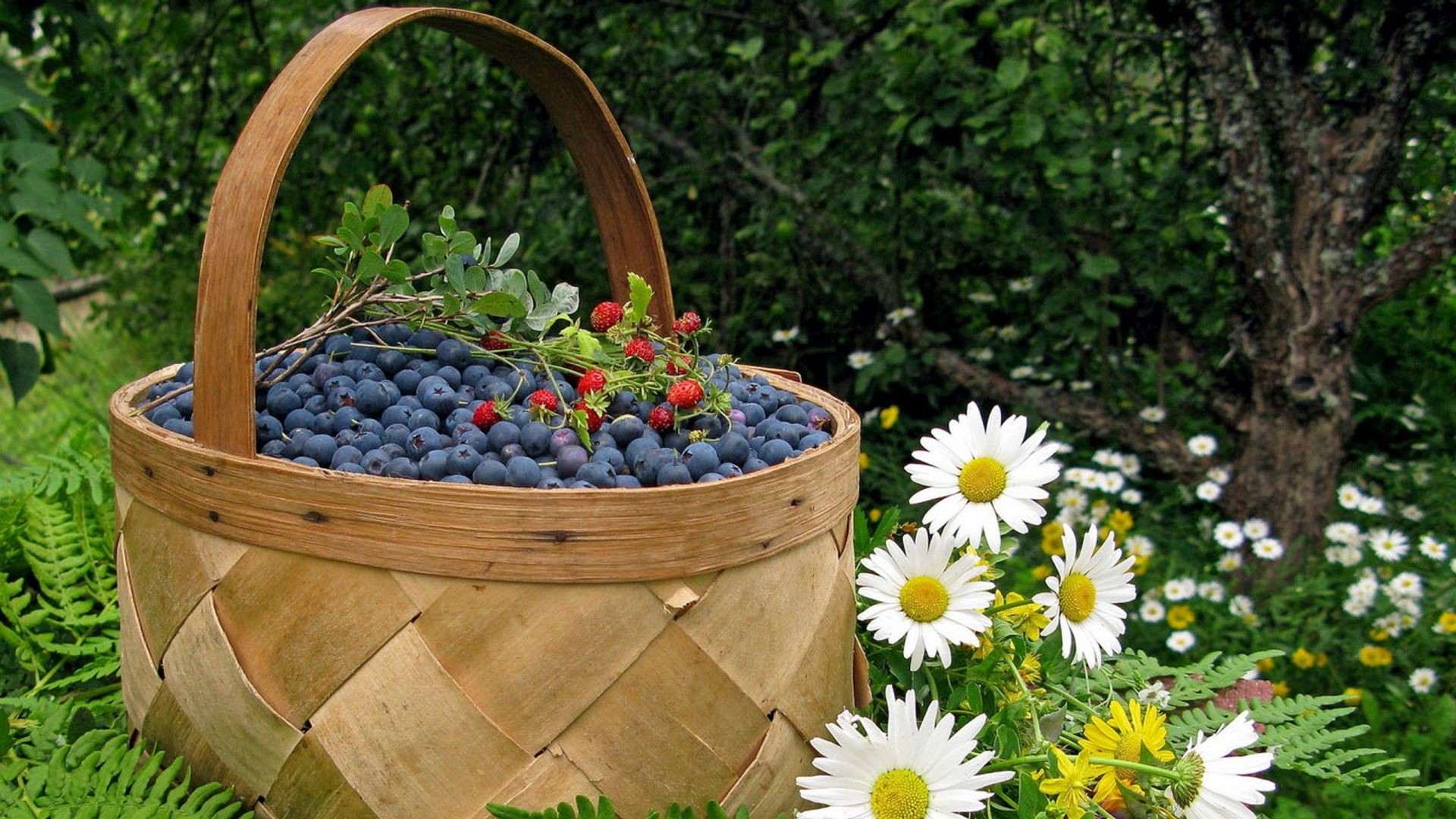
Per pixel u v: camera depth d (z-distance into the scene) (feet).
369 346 2.30
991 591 2.46
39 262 3.63
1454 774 3.29
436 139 6.06
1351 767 3.30
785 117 4.92
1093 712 2.35
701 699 2.05
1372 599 3.93
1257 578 4.36
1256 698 2.68
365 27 2.12
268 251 6.89
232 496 2.02
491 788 2.01
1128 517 4.41
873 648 2.50
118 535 2.25
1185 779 2.19
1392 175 4.41
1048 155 4.27
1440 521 4.56
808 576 2.13
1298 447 4.45
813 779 2.11
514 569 1.96
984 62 4.74
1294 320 4.35
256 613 2.03
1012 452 2.37
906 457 5.27
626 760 2.03
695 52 5.64
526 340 2.41
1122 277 5.16
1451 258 5.21
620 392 2.24
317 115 5.73
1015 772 2.24
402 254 5.80
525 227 5.75
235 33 6.25
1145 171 5.08
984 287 5.70
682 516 1.99
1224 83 4.28
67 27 4.52
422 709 1.99
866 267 5.30
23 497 2.87
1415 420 5.22
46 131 4.07
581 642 1.99
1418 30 4.11
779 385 2.53
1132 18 5.17
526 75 2.43
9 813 2.14
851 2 4.92
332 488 1.97
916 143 4.46
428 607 1.98
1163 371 5.11
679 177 5.86
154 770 2.13
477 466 2.07
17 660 2.73
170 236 6.44
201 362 2.02
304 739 2.03
